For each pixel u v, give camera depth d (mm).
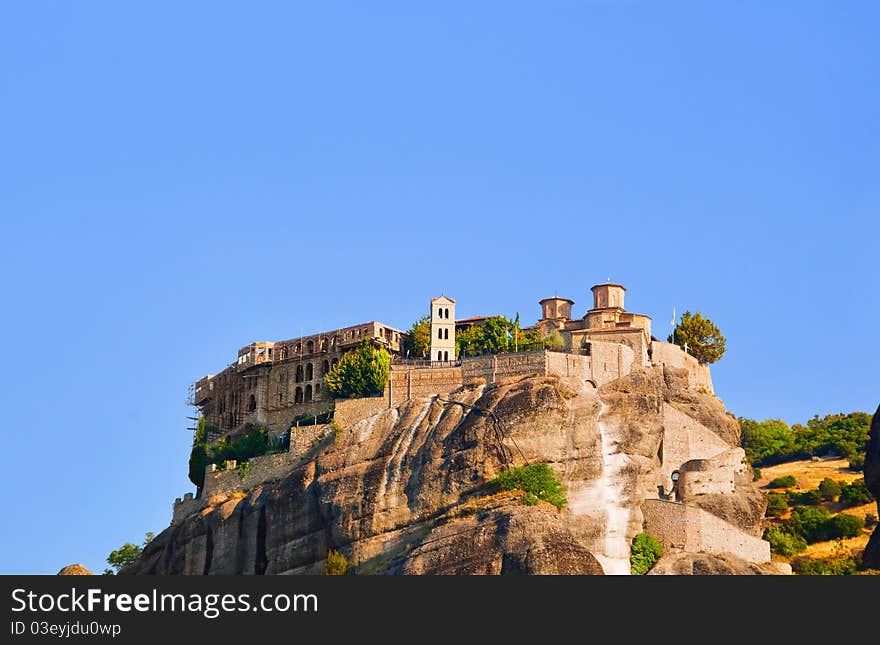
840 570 172625
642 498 167625
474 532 153125
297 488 173500
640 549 162875
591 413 167625
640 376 177750
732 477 175250
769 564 167250
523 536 150250
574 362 174500
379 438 173375
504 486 160000
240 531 178375
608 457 167750
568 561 148500
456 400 172500
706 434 179125
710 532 166875
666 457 176000
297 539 171750
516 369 173625
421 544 155625
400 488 165375
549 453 163125
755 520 173500
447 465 163375
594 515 162875
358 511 165875
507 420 163750
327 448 176625
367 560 163375
